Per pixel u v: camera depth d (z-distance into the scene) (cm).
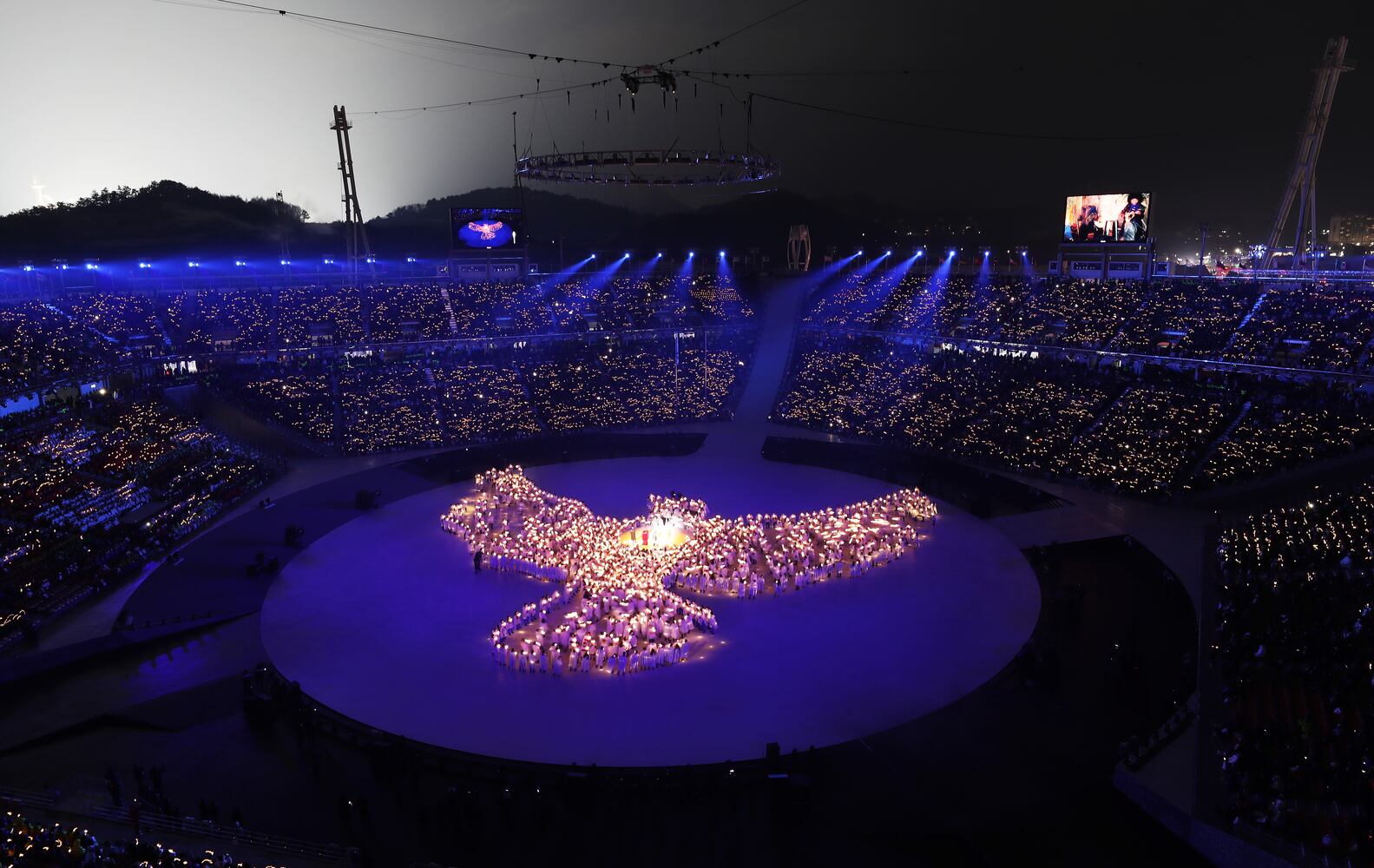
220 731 3825
